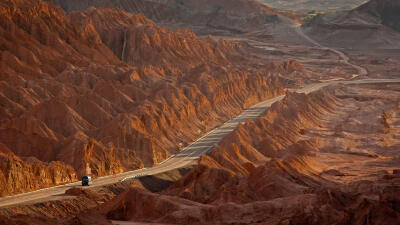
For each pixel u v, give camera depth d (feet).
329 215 474.08
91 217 470.39
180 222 485.56
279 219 479.00
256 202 514.27
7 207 485.56
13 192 547.49
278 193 581.94
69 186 585.63
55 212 501.15
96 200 548.31
